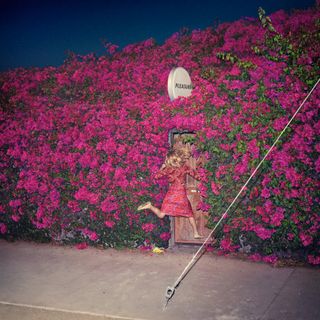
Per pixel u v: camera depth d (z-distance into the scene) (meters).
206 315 5.27
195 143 7.21
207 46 8.55
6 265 7.55
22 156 8.46
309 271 6.51
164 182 7.70
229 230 7.11
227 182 7.05
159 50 8.87
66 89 8.88
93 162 7.95
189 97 7.23
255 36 8.14
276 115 6.67
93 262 7.50
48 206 8.43
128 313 5.45
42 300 6.00
